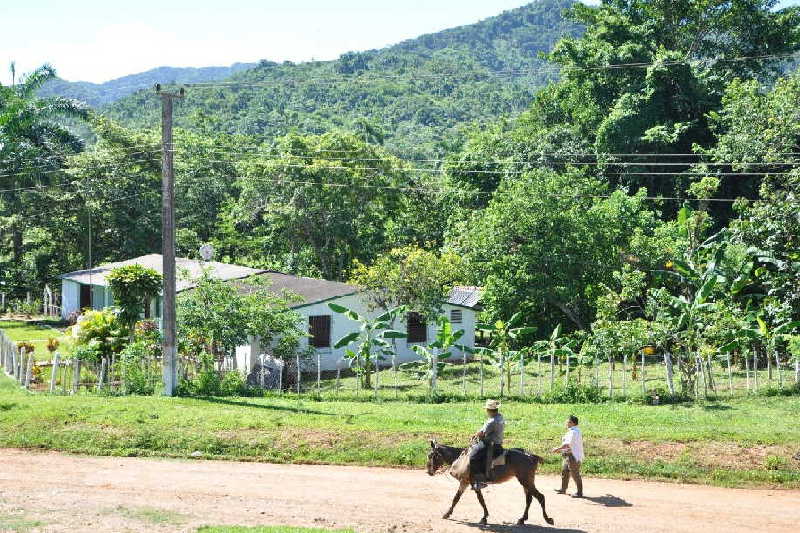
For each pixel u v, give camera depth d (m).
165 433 20.95
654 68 49.94
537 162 52.16
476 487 14.98
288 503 16.27
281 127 162.12
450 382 30.72
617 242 39.72
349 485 17.73
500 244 39.59
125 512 15.38
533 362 36.66
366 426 21.16
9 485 17.39
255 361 32.56
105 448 20.39
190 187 71.56
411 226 66.69
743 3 56.62
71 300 54.12
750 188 48.78
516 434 20.44
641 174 48.38
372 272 33.62
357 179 60.97
